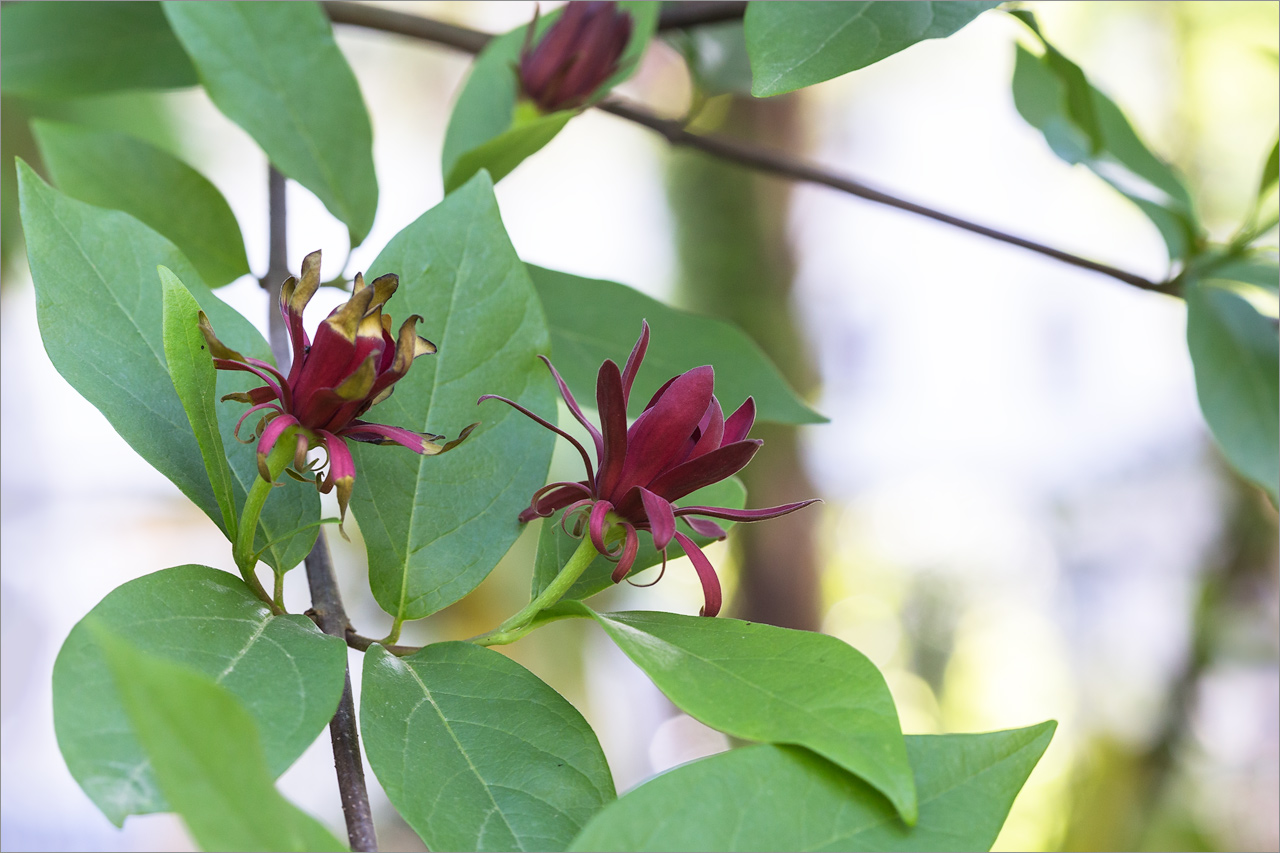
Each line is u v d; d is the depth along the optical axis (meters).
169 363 0.49
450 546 0.52
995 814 0.47
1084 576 2.14
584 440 1.27
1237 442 0.65
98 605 0.47
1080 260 0.69
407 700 0.49
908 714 2.40
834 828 0.47
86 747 0.45
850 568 2.30
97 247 0.52
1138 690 1.94
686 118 0.80
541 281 0.63
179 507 1.61
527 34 0.65
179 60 0.71
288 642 0.49
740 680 0.48
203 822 0.43
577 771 0.49
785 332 1.44
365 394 0.48
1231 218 1.57
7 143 1.02
